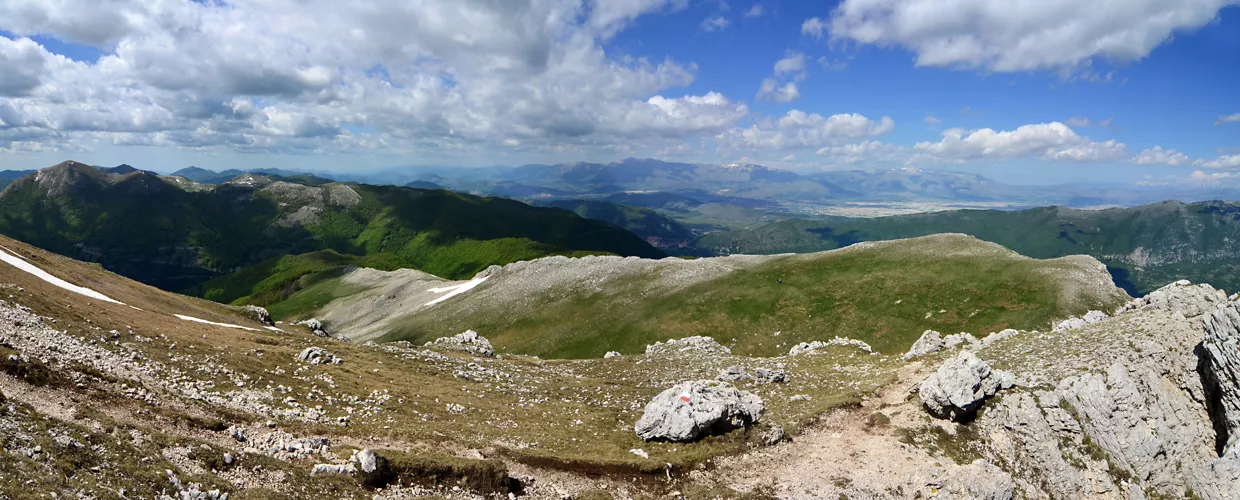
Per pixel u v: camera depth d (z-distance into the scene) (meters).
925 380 44.22
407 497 29.22
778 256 142.25
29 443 21.27
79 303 48.75
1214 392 39.09
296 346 55.53
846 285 111.94
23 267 58.97
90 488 20.42
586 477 36.06
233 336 53.53
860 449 39.69
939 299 98.94
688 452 40.00
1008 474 37.41
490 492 31.97
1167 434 38.94
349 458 30.42
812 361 65.38
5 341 31.30
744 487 36.56
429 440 36.53
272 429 32.69
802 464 38.69
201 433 29.12
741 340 103.25
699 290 125.38
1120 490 37.91
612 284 143.25
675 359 71.31
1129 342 44.47
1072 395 41.03
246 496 24.41
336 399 40.78
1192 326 43.91
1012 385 43.34
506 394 52.66
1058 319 85.19
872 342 93.25
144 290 76.12
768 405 49.38
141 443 25.27
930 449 39.41
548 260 178.75
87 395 28.80
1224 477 35.69
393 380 49.41
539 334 125.31
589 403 53.09
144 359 37.66
